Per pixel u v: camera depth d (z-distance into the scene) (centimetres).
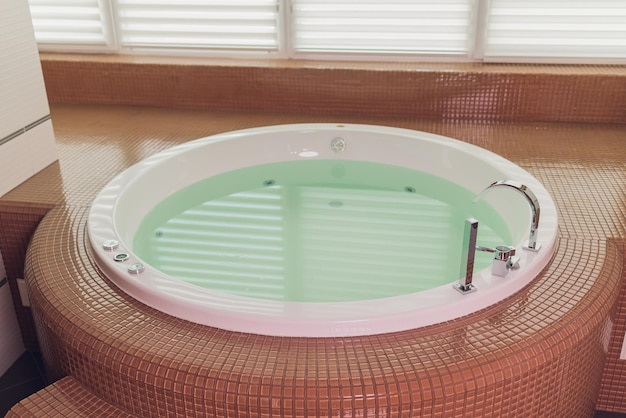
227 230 272
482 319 173
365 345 163
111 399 170
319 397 149
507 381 157
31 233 244
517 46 344
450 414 155
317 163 325
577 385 182
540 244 203
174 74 358
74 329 173
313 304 173
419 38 351
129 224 250
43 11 373
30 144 266
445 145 303
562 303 181
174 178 290
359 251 260
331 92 349
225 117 351
